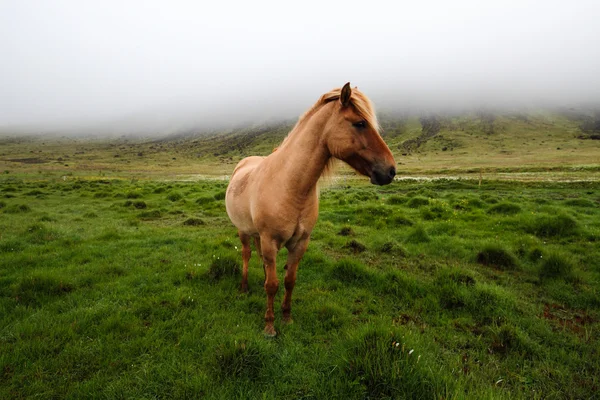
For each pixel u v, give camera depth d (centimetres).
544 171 4266
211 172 6756
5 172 4897
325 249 695
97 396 266
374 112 296
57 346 324
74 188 2091
